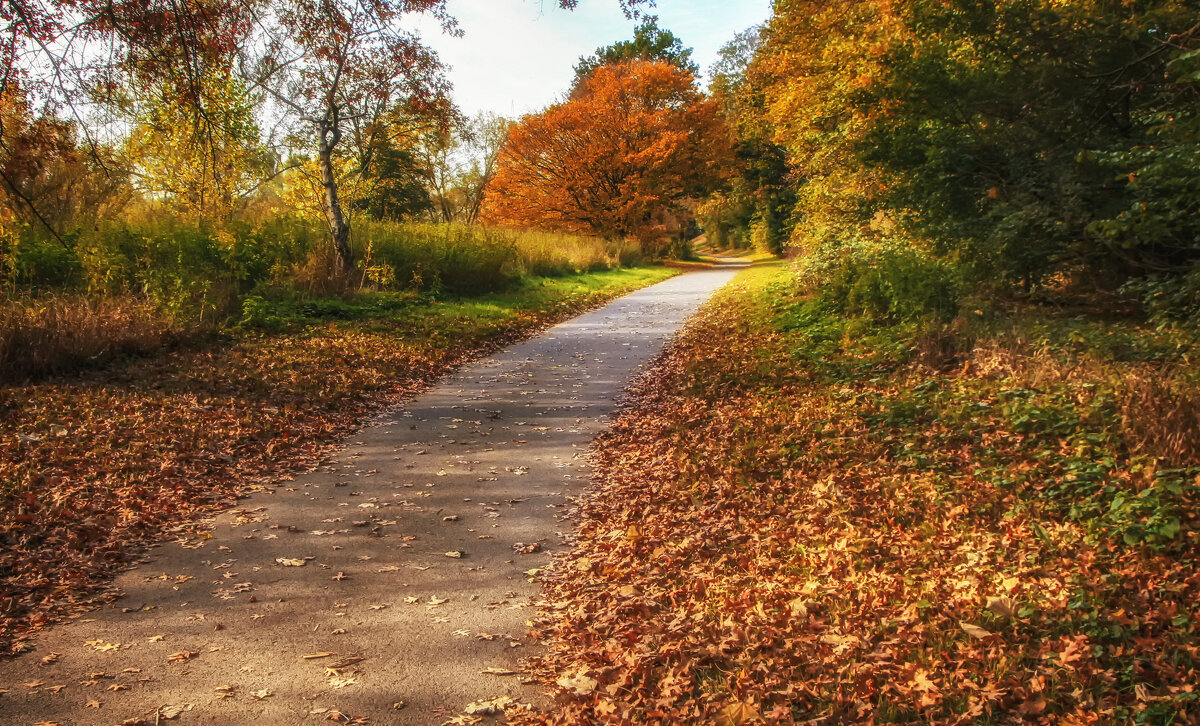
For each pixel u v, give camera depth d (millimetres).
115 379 10312
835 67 18922
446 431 9281
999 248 12273
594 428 9406
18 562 5355
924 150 14219
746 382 10656
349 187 20859
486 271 22297
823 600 4566
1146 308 10531
